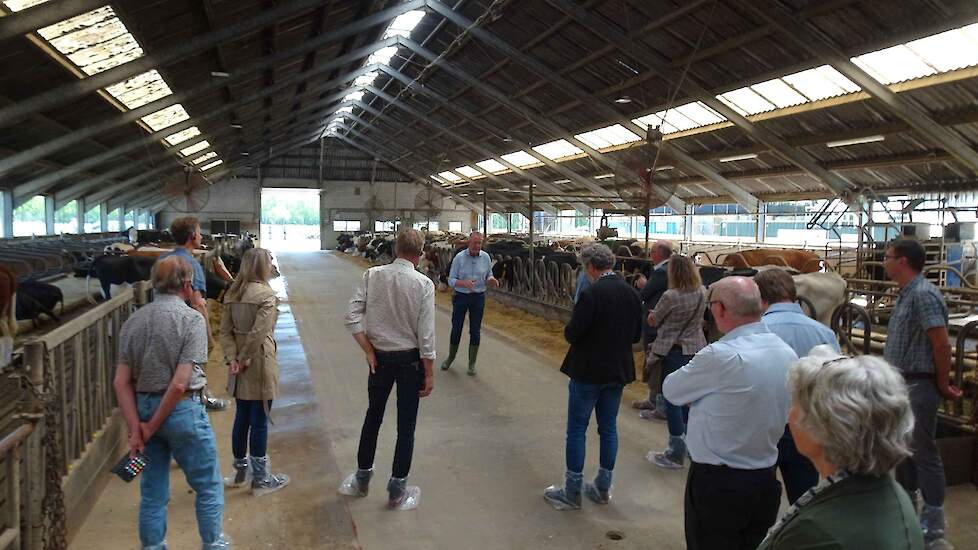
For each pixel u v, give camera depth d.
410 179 37.06
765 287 2.76
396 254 3.51
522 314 10.98
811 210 19.34
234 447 3.62
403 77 21.12
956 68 10.48
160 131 16.61
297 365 6.77
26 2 8.04
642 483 3.78
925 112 11.92
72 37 9.38
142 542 2.61
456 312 6.44
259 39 12.46
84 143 15.41
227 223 31.47
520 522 3.29
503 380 6.16
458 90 20.70
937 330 2.92
